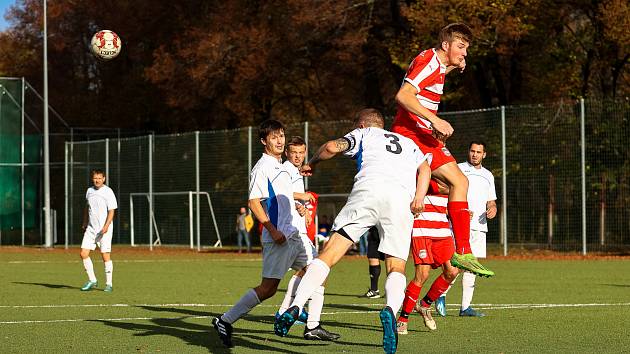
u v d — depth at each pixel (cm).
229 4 5791
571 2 4797
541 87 5019
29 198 5928
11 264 3766
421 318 1658
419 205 1162
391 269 1175
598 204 3825
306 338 1342
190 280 2745
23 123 5950
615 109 3831
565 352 1210
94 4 7000
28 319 1656
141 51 6856
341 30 5522
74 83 7594
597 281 2581
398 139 1193
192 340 1353
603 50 4716
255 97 6003
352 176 4369
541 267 3234
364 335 1416
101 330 1480
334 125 4406
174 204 5069
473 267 1336
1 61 7850
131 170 5303
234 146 4841
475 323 1570
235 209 4834
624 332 1429
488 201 1797
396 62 4941
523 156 3931
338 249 1152
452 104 5394
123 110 6956
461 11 4525
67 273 3139
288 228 1342
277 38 5566
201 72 5556
